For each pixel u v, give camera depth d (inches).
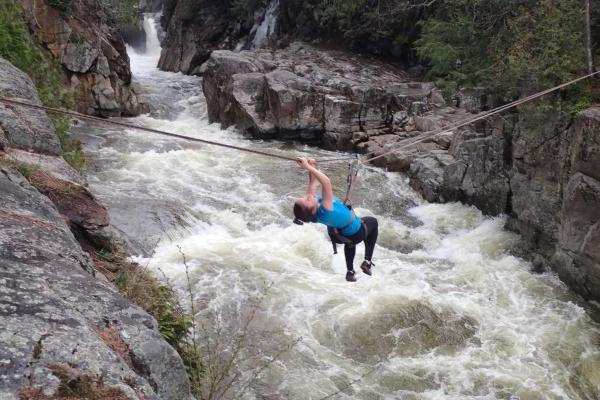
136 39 1428.4
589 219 388.8
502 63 502.9
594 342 354.0
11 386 120.8
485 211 535.2
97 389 129.3
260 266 411.2
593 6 462.3
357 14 954.1
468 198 552.4
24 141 323.6
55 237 210.4
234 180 589.3
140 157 628.7
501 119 509.7
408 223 533.3
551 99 440.1
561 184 429.1
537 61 448.8
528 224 467.2
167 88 1017.5
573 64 430.6
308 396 286.5
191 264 400.2
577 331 363.9
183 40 1273.4
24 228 204.2
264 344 324.5
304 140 756.0
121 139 698.2
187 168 612.1
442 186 571.2
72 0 778.8
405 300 379.9
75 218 294.8
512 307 390.6
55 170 314.8
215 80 841.5
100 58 789.9
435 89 749.9
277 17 1152.2
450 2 623.2
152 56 1455.5
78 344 140.6
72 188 303.3
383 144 687.7
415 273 427.2
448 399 298.8
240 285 380.8
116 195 500.4
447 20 718.5
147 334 171.6
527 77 463.8
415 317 363.9
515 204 486.3
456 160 559.5
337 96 734.5
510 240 485.1
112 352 145.1
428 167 594.6
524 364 331.0
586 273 394.9
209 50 1222.9
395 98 743.1
